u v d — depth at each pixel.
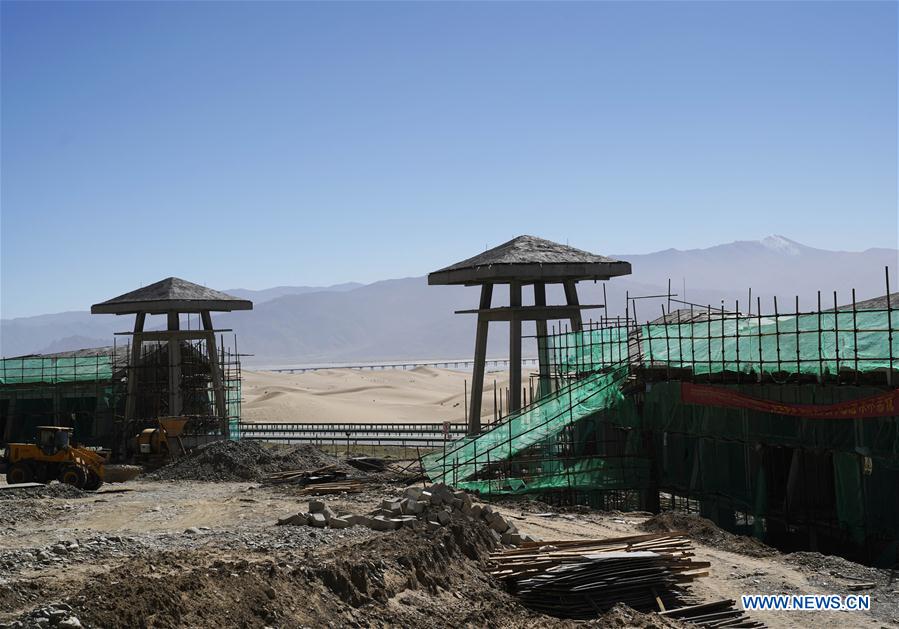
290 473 51.62
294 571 21.41
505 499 44.53
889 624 24.31
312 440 80.06
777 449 43.97
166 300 66.38
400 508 32.06
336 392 168.88
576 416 47.03
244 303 70.56
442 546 26.09
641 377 48.41
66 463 46.62
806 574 29.20
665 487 47.16
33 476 47.12
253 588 19.72
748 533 41.75
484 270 55.22
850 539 35.31
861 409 33.00
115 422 68.88
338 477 49.91
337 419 123.06
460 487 44.31
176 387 66.62
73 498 43.44
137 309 67.06
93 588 18.16
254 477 52.47
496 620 23.33
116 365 74.00
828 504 39.56
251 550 26.41
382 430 86.12
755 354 39.94
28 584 19.98
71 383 71.38
